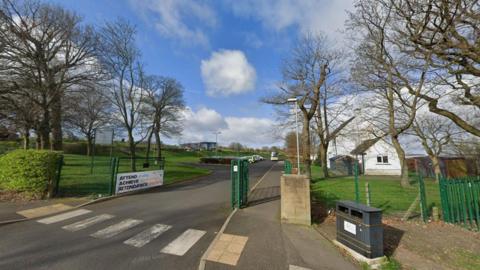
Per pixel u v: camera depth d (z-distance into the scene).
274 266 4.42
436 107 11.46
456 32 7.26
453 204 7.79
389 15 10.23
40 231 5.74
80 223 6.47
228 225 6.72
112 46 18.92
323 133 21.80
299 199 7.12
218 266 4.33
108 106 27.30
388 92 14.89
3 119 14.73
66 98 16.84
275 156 71.94
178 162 43.31
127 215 7.43
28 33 14.40
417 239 6.21
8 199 8.05
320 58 18.39
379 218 4.86
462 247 5.83
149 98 29.98
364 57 12.28
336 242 5.58
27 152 8.69
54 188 9.23
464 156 22.84
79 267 4.07
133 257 4.55
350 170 31.95
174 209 8.42
